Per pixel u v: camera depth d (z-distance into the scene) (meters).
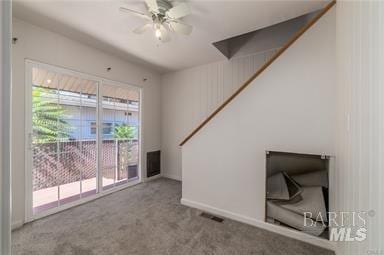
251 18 2.24
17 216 2.16
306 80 1.84
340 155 1.59
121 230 2.07
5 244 0.34
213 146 2.46
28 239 1.91
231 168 2.32
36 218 2.30
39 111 2.40
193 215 2.41
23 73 2.23
